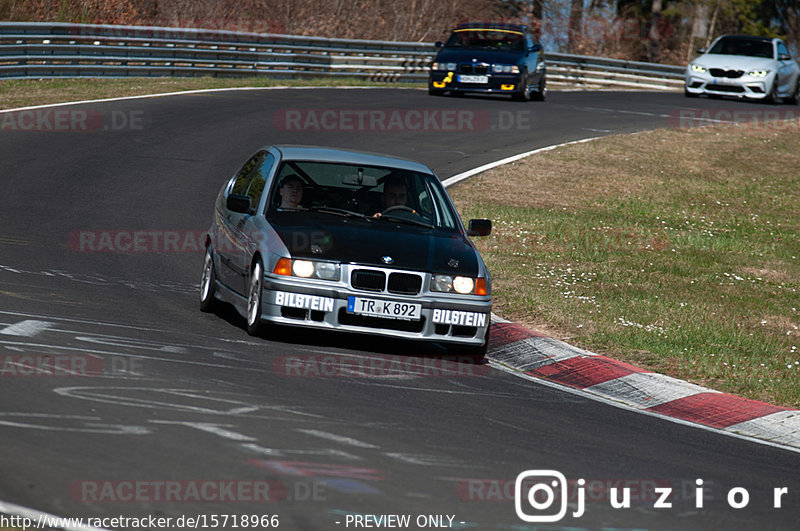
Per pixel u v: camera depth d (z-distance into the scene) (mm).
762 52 114562
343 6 145500
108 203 52844
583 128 88562
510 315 38000
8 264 38656
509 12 175500
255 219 32656
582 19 178750
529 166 72875
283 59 104875
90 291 35844
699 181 74125
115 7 119688
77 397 21953
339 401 24391
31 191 53375
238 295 32812
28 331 28109
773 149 85938
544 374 31812
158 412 21516
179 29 96625
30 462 17734
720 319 40500
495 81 97312
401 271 30703
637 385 30516
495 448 22031
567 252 51281
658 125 93062
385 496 18062
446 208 34875
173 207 53625
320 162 34531
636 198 67875
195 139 70875
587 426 25391
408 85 111938
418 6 153125
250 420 21719
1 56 84062
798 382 32375
